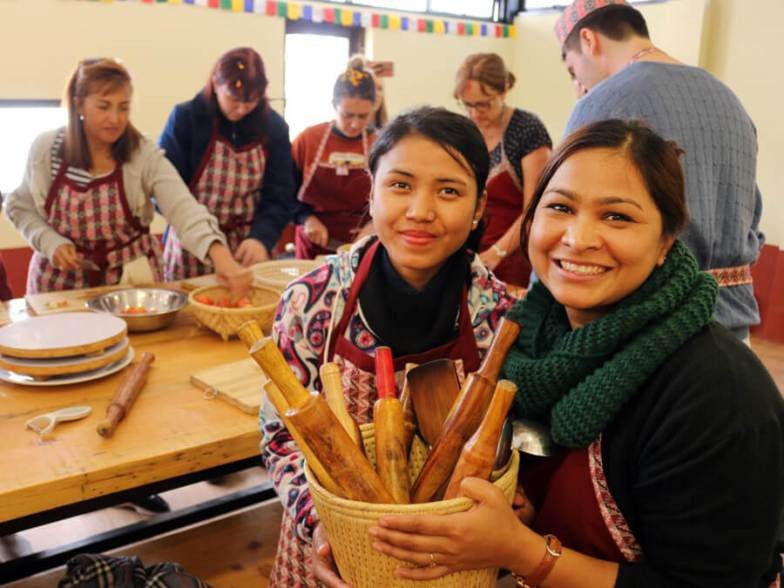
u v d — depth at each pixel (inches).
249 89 100.9
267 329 72.8
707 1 173.5
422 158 39.4
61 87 145.6
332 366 35.0
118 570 50.4
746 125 59.3
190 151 106.3
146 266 102.8
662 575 32.4
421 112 41.0
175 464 50.0
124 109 86.5
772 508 30.7
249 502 75.8
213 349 70.2
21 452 48.9
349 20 185.0
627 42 67.7
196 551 65.9
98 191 90.2
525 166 107.6
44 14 140.4
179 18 157.3
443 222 39.8
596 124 34.5
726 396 30.6
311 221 119.6
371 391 43.5
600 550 34.9
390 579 30.2
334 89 116.9
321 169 119.5
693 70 58.7
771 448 30.4
